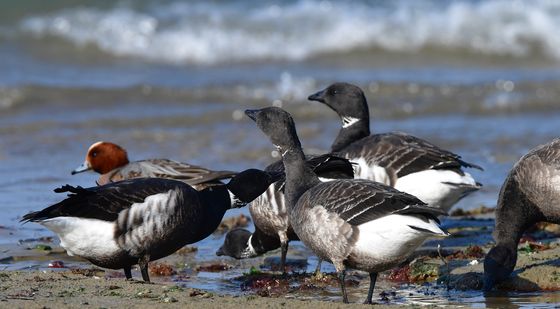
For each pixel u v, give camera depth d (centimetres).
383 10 3384
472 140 2209
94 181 1823
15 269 1269
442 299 1141
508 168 1970
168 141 2178
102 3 3381
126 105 2544
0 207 1609
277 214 1325
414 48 3275
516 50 3281
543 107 2583
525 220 1232
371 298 1104
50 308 986
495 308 1090
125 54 3167
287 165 1144
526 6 3384
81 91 2614
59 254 1367
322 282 1238
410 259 1349
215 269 1330
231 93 2644
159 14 3325
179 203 1145
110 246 1119
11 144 2127
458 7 3394
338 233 1041
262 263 1378
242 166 1962
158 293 1073
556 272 1221
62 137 2202
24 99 2525
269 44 3231
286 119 1146
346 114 1622
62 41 3186
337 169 1279
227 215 1650
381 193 1034
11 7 3331
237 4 3416
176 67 3088
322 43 3250
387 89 2722
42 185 1780
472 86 2758
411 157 1426
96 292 1072
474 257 1341
